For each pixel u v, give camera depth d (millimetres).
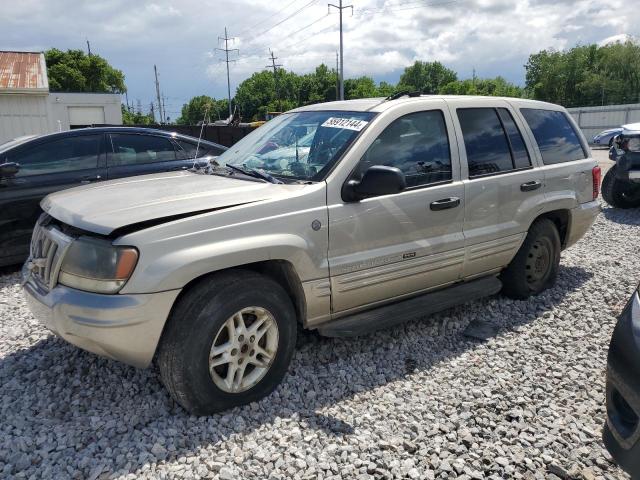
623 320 2520
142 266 2898
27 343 4219
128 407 3299
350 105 4223
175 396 3105
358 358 3945
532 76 83812
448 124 4305
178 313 3029
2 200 5910
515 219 4703
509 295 5113
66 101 25125
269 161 4004
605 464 2797
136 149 6918
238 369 3246
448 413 3248
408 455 2859
